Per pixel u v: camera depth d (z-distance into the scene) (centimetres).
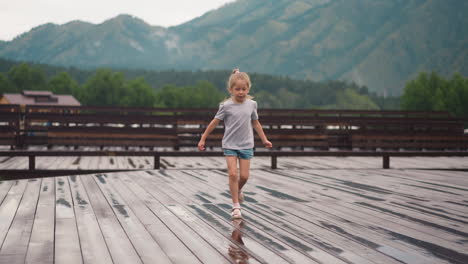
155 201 444
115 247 272
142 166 861
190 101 12512
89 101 10094
